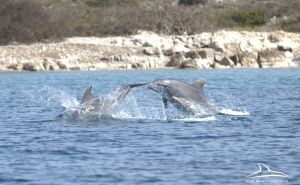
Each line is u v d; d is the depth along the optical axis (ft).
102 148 184.44
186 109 236.43
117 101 244.22
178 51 552.82
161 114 251.80
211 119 236.84
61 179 151.53
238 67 545.03
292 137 200.75
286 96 326.44
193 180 150.20
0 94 349.00
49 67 526.57
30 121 238.07
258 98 318.04
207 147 185.16
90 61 540.93
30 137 202.69
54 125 226.38
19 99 322.96
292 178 150.30
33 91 365.81
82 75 478.18
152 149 182.70
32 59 546.67
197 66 536.01
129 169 160.04
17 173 157.07
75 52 557.74
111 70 521.65
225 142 192.44
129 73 490.90
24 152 180.14
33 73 500.33
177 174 155.33
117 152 179.11
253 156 172.76
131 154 176.35
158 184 147.33
